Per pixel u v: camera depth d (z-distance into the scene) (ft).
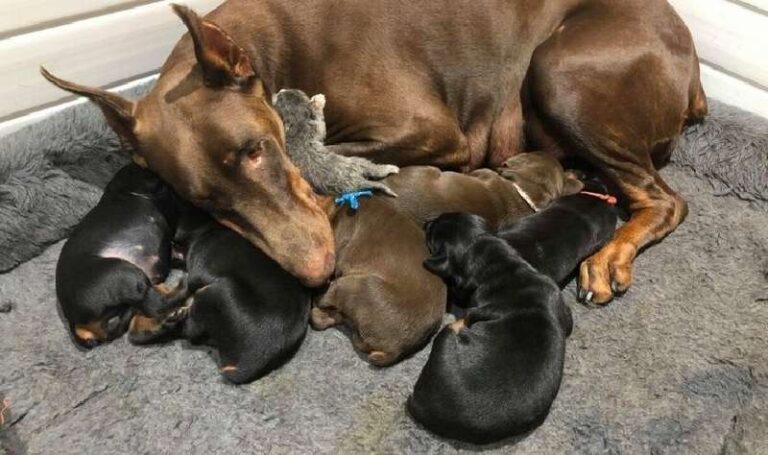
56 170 2.95
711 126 3.14
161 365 2.48
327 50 2.69
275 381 2.42
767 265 2.78
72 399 2.40
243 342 2.30
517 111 2.94
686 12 3.29
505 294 2.30
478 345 2.18
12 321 2.66
